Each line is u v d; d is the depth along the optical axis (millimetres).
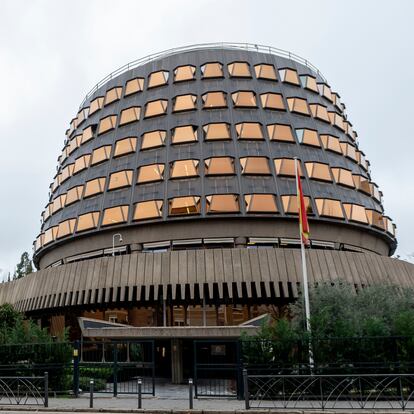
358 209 47000
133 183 46406
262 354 19531
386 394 18156
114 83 58125
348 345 19453
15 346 22328
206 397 20391
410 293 30766
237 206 42594
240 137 46750
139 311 40062
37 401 18906
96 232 45719
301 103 52031
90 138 55125
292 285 37000
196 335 30594
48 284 42812
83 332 32656
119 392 22328
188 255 38094
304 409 16047
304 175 46188
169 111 50438
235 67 53094
